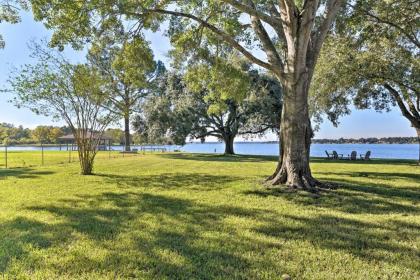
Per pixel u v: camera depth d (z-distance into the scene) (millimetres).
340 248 4113
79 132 12727
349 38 15008
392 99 21281
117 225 5059
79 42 9289
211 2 10016
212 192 8328
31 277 3174
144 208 6352
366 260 3715
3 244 4109
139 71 10797
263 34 9766
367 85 18656
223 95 11531
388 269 3461
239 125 32688
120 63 10195
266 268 3436
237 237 4488
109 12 8547
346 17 11977
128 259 3629
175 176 12062
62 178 11320
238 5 8531
